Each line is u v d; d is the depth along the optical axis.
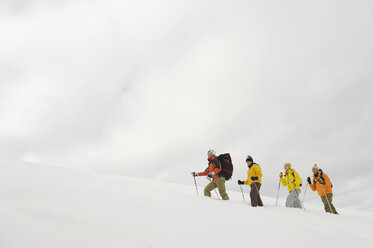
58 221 3.20
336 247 4.35
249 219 5.12
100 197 4.79
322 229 5.41
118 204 4.53
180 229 3.87
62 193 4.55
